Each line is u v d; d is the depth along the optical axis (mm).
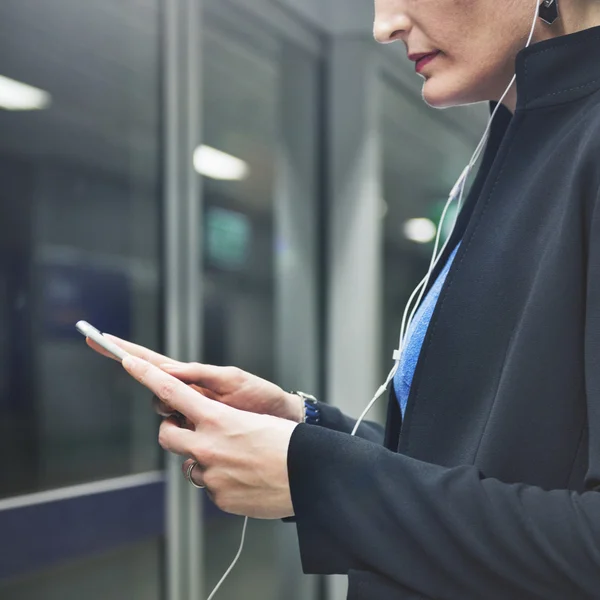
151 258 2922
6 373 2488
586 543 458
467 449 573
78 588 2619
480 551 488
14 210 2512
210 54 3154
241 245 3320
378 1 691
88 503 2627
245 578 3305
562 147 575
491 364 574
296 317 3729
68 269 2666
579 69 592
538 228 573
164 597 2906
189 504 2975
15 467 2506
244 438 562
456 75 661
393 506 512
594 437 488
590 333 504
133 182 2861
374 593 532
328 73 3900
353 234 3896
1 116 2475
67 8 2674
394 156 4324
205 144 3117
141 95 2885
